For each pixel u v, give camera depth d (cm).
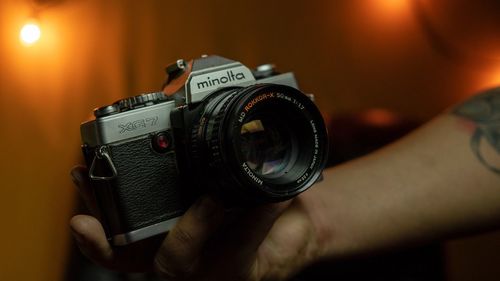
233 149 62
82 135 72
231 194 65
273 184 64
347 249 83
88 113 182
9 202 156
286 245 79
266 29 254
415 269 118
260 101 64
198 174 68
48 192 167
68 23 180
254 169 69
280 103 67
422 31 309
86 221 70
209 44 229
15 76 162
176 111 71
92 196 76
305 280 114
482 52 315
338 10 282
